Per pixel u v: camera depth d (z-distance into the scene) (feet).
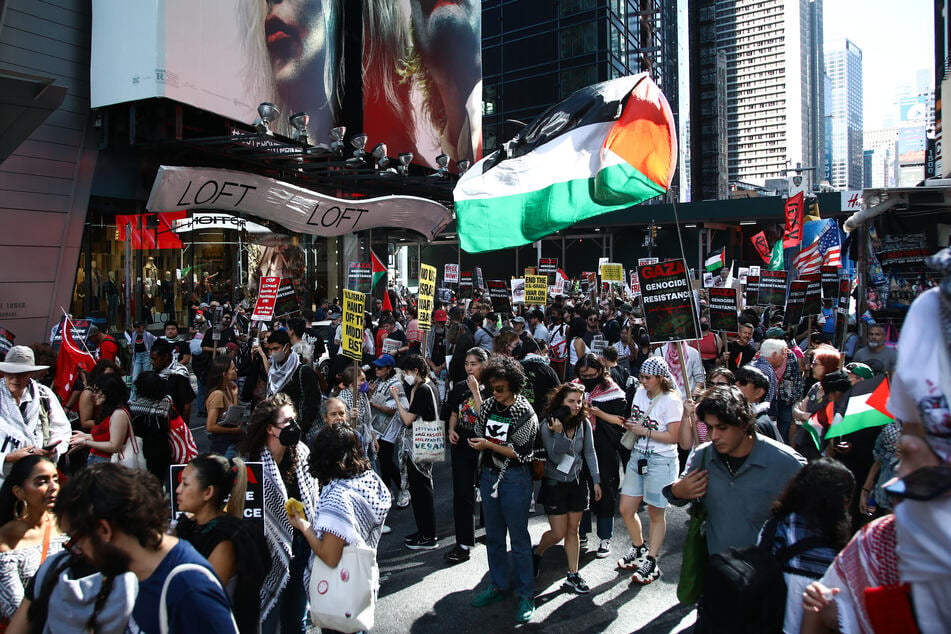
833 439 17.06
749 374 17.60
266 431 14.10
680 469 27.09
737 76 497.87
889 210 36.47
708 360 35.86
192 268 65.57
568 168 27.25
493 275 174.60
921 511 5.71
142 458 19.01
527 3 168.86
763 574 9.46
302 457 14.93
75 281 50.72
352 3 95.09
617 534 22.66
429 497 21.56
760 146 492.13
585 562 20.36
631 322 43.21
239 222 71.10
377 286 91.30
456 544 20.70
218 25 55.77
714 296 34.12
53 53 48.80
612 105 27.04
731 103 501.15
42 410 18.02
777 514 10.37
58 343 32.94
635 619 16.66
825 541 9.72
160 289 60.80
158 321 60.29
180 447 20.18
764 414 17.46
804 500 9.90
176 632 7.54
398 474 25.30
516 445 16.90
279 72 64.18
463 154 96.68
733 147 501.97
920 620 5.84
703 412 12.07
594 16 157.17
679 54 235.61
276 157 61.00
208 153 58.65
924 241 36.40
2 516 11.19
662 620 16.58
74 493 7.72
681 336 17.51
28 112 26.43
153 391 19.86
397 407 23.17
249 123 60.03
